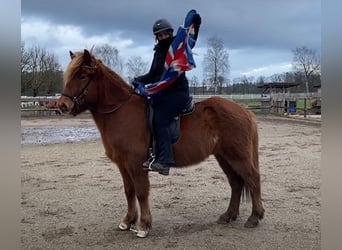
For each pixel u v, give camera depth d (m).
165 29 4.45
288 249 4.06
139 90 4.50
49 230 4.73
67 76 4.36
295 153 10.54
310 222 4.92
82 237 4.52
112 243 4.33
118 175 8.07
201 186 6.98
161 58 4.56
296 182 7.12
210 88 44.81
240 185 5.03
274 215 5.21
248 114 4.92
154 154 4.42
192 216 5.29
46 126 19.94
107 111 4.48
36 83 37.62
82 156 10.59
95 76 4.43
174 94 4.37
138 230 4.52
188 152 4.56
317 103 25.95
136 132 4.43
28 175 8.09
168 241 4.36
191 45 4.39
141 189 4.48
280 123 20.41
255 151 4.92
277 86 34.94
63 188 6.93
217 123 4.69
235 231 4.66
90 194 6.51
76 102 4.38
